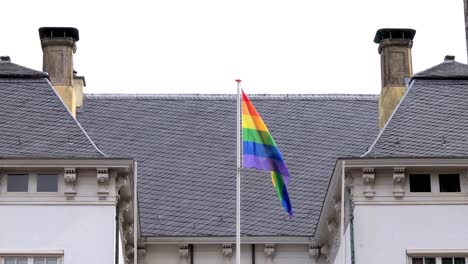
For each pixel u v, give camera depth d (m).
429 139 57.75
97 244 55.12
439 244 55.66
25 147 56.53
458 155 56.09
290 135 72.69
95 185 55.62
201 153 71.56
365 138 72.38
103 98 74.88
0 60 62.16
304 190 68.62
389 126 58.59
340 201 58.22
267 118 74.00
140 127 73.12
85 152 56.25
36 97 59.66
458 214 55.94
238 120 55.22
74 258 55.03
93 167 55.38
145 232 66.19
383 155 56.31
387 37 69.69
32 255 55.03
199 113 74.50
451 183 56.25
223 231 66.62
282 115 74.25
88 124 73.00
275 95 75.69
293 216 67.12
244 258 66.50
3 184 55.47
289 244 66.38
